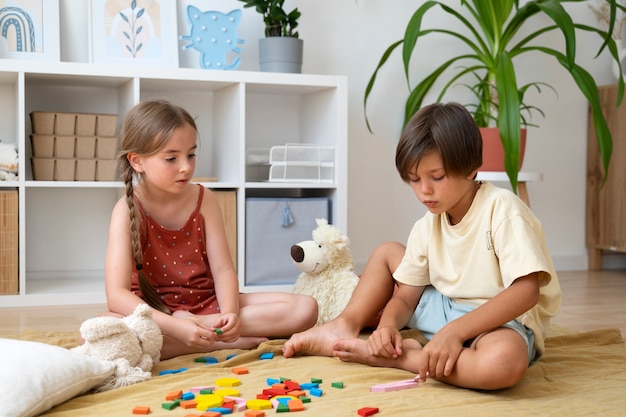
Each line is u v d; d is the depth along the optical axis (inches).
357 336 59.9
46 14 97.5
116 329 50.9
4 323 78.7
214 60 101.6
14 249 89.7
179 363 57.7
